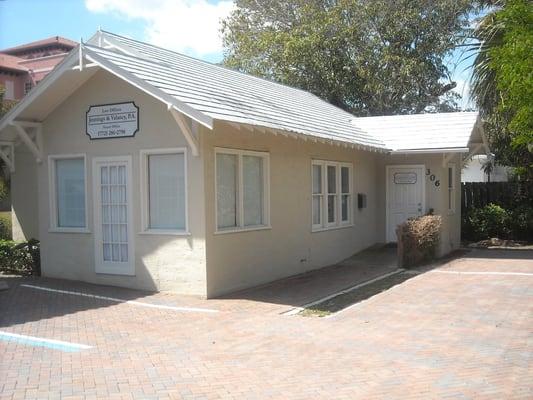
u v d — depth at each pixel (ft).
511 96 33.40
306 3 97.40
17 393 18.98
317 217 47.83
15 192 49.75
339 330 26.81
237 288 36.94
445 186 55.57
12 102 67.72
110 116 37.40
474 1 62.44
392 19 91.40
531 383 19.63
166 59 44.68
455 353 22.98
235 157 37.45
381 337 25.50
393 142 54.85
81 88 38.45
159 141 35.58
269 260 40.34
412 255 46.60
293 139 43.55
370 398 18.49
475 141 60.59
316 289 37.60
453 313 29.68
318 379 20.30
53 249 40.42
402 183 56.90
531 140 33.60
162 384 19.89
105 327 27.63
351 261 50.31
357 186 54.29
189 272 34.76
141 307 31.86
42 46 165.99
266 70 93.91
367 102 96.12
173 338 25.72
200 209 34.19
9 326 27.78
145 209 36.40
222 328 27.43
